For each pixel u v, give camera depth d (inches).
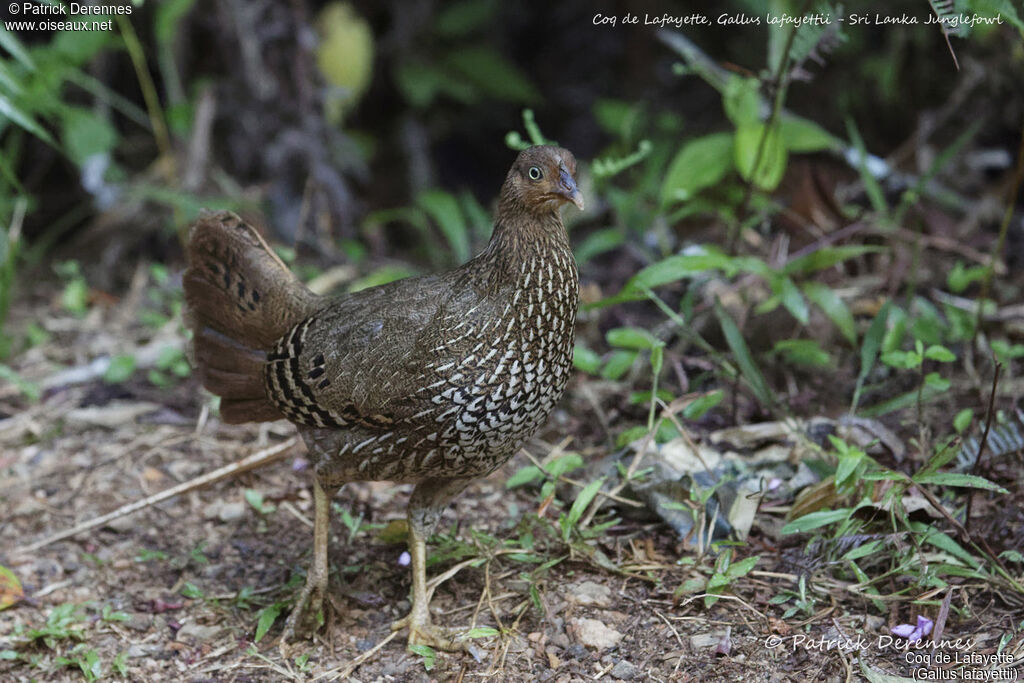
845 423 339.3
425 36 647.1
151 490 356.8
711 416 364.8
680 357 376.2
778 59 397.1
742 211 394.3
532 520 312.8
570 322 271.7
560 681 258.8
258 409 302.8
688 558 293.6
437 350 262.5
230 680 271.1
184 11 499.2
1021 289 428.5
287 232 529.3
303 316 292.7
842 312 356.8
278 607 292.5
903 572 273.7
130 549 328.8
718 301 349.7
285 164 537.6
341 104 585.0
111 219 534.6
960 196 509.0
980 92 518.6
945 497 305.0
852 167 501.7
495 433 268.7
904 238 428.1
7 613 300.5
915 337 378.0
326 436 280.7
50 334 470.0
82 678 275.9
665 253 451.8
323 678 269.4
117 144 553.3
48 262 534.9
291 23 536.4
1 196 497.4
